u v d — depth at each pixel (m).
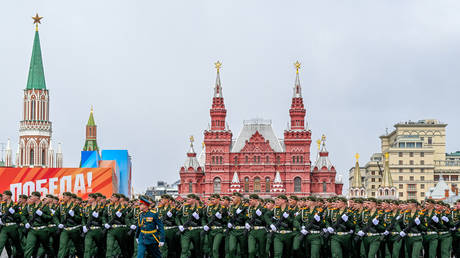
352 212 40.09
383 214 40.34
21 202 42.22
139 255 33.41
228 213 41.12
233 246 40.78
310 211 39.78
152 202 35.03
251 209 40.81
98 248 42.75
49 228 41.09
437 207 40.91
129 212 41.59
